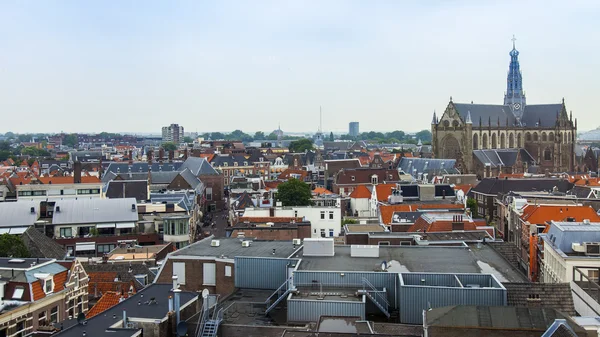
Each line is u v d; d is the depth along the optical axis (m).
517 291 61.59
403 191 191.38
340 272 63.94
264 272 69.88
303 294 60.19
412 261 72.62
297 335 47.88
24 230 135.38
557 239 98.88
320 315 55.03
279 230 114.81
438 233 107.19
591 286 82.94
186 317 58.28
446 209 152.38
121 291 95.88
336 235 148.62
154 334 53.66
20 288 80.62
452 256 75.88
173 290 59.41
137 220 149.88
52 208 153.00
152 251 128.00
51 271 87.44
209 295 65.19
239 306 61.47
